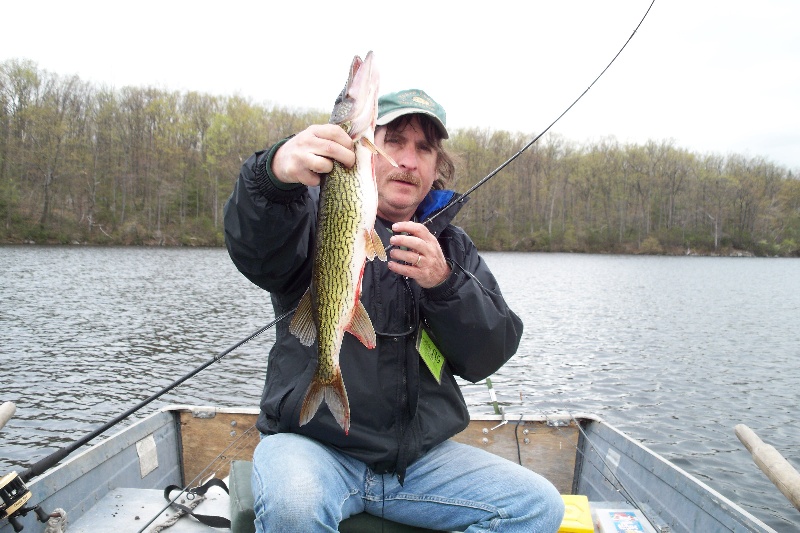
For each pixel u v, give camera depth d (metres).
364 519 2.75
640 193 75.94
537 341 16.28
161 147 59.78
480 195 69.06
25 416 9.14
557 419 4.57
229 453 4.52
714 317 21.97
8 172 51.69
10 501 2.67
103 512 3.44
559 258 62.84
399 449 2.67
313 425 2.61
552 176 74.50
